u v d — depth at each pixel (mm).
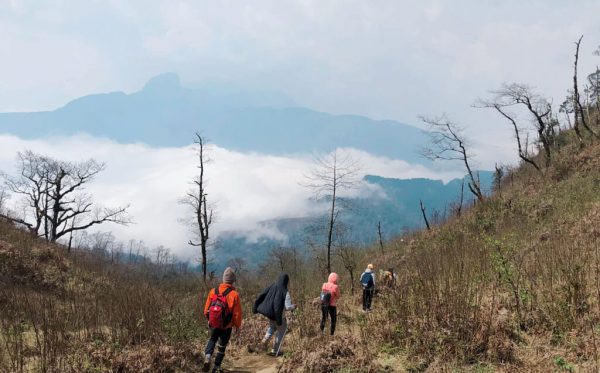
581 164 26281
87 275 19594
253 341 8953
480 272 8734
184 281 33656
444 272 8766
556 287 7520
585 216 14938
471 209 30094
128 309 8648
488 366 5766
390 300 8055
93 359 6582
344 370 6094
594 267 8312
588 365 5328
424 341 6422
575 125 29812
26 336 7672
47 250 20359
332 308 9117
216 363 6590
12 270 16828
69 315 8703
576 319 6480
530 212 22406
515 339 6453
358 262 30375
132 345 7590
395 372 6062
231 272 6902
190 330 8828
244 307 13977
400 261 26656
